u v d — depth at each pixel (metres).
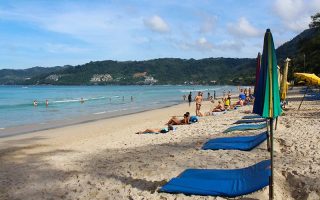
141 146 13.12
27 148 14.80
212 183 7.06
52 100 60.09
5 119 29.66
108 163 10.36
